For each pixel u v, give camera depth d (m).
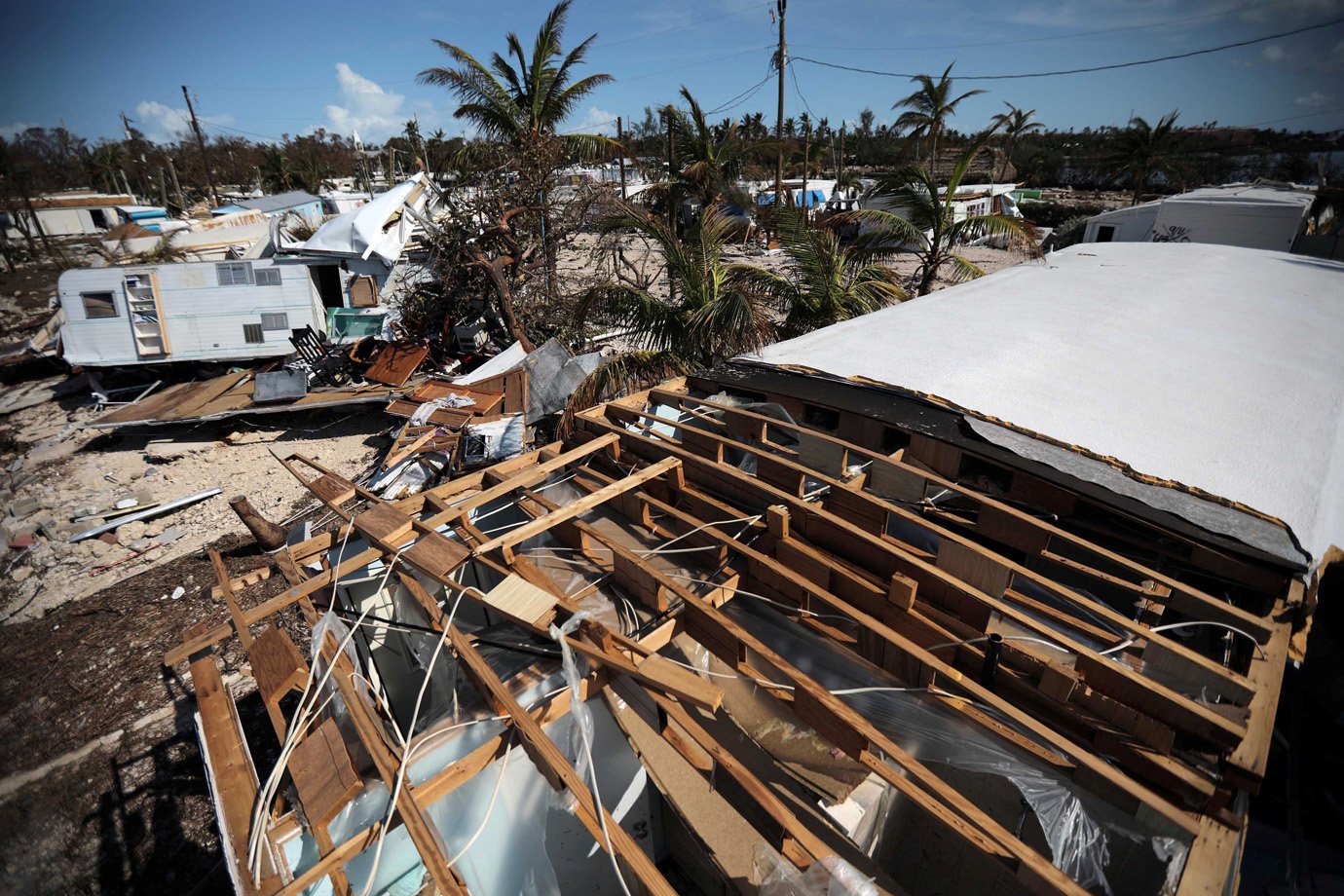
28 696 7.66
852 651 3.78
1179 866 2.74
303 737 3.35
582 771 3.38
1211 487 4.35
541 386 13.20
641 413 6.00
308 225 30.09
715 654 3.67
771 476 4.86
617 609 4.07
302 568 5.28
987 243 35.56
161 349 16.25
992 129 11.66
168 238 26.69
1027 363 6.27
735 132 22.25
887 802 4.07
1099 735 3.03
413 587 4.20
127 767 6.69
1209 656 3.70
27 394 17.34
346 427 14.93
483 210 17.53
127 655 8.19
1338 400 5.76
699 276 10.79
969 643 3.37
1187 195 24.66
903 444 5.36
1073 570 4.21
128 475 13.05
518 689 3.61
